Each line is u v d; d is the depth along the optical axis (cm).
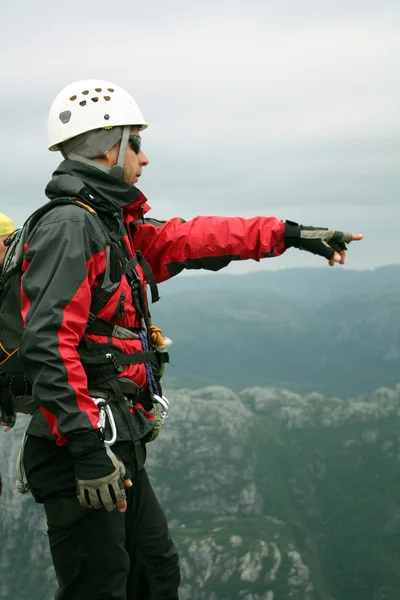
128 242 445
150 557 478
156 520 480
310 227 494
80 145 439
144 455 443
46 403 389
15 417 442
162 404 453
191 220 503
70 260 398
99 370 424
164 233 498
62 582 438
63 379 388
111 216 430
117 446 423
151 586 479
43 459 427
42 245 401
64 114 439
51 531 436
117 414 424
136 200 455
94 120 436
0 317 429
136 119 444
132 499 475
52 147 450
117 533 428
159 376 462
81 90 441
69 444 394
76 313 397
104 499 395
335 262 491
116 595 429
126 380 431
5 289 428
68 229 403
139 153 454
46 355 387
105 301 424
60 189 423
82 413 389
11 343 424
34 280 398
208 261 496
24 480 441
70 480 423
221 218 501
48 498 429
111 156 442
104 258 420
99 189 427
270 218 495
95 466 393
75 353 395
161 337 463
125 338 434
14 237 442
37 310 392
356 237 492
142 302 446
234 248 494
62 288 394
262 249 489
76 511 423
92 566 427
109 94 440
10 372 425
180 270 501
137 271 448
